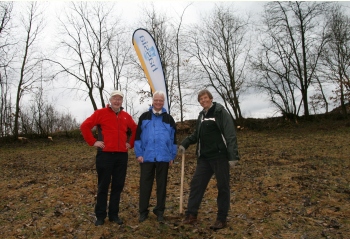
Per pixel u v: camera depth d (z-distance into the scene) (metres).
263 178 7.77
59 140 21.14
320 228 4.49
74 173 9.82
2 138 21.31
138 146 4.75
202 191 4.65
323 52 23.89
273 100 25.05
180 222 4.80
